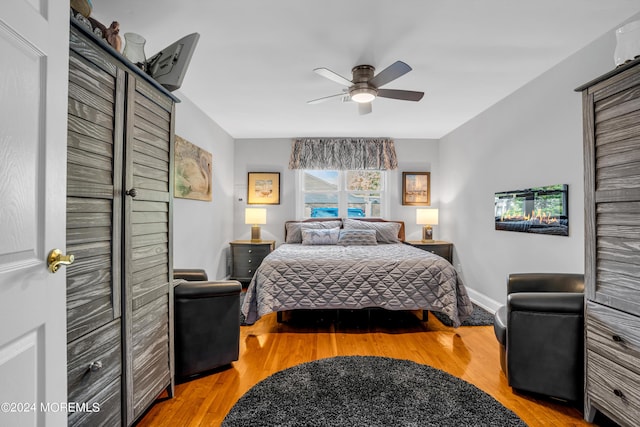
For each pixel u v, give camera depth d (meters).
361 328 3.17
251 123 4.46
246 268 4.80
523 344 1.89
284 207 5.36
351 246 4.36
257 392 1.98
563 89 2.59
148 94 1.63
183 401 1.89
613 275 1.52
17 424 0.76
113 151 1.37
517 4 1.86
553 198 2.69
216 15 1.96
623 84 1.44
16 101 0.76
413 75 2.84
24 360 0.79
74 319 1.17
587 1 1.84
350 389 2.02
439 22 2.04
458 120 4.28
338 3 1.85
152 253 1.69
